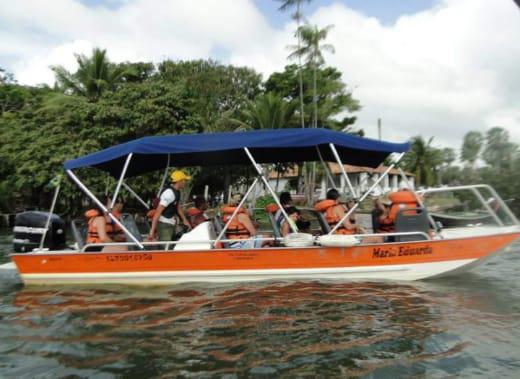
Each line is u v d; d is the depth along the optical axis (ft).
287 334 13.42
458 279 19.67
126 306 16.52
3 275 21.79
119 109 63.77
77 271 19.65
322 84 85.81
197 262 18.95
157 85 67.92
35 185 66.49
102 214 20.74
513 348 12.30
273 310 15.53
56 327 14.58
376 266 18.79
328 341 12.87
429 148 128.36
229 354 12.13
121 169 24.98
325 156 24.84
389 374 10.89
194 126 67.51
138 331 13.98
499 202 20.90
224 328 13.99
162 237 21.11
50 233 22.62
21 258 19.84
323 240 18.35
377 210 21.38
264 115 76.84
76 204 70.59
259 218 28.02
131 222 22.27
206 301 16.70
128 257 19.24
